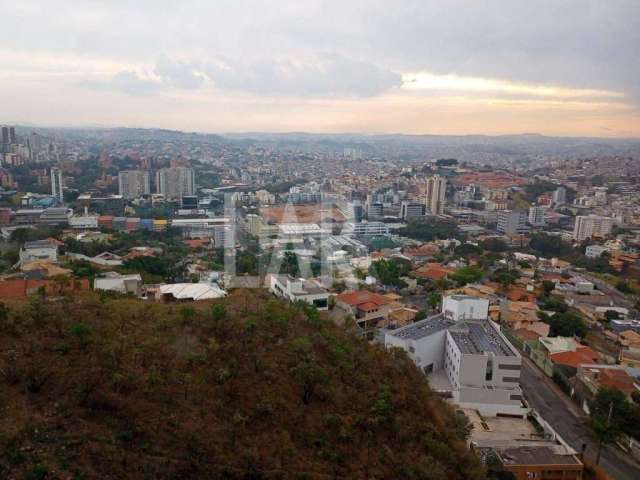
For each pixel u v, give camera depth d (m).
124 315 45.03
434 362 69.06
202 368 39.53
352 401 41.00
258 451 34.03
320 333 48.94
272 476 32.91
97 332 40.66
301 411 38.28
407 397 44.28
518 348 85.38
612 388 60.28
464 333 68.50
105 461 30.30
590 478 48.88
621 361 77.44
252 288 91.88
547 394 69.25
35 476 27.97
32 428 30.78
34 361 35.59
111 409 33.69
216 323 45.28
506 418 59.59
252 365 40.97
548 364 75.88
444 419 45.50
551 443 52.34
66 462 29.47
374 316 87.50
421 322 74.19
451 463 39.09
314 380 39.81
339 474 34.66
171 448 32.44
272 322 47.41
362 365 46.06
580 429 59.94
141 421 33.47
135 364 38.03
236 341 43.38
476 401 60.19
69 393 33.75
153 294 73.12
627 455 54.97
